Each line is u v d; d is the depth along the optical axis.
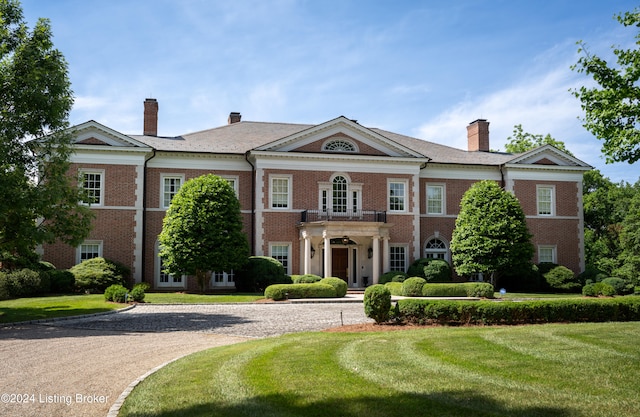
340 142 33.31
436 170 35.56
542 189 36.41
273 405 7.18
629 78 14.20
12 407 7.64
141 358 11.05
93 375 9.51
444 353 10.31
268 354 10.51
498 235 30.41
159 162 31.50
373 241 31.47
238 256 27.44
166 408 7.25
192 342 13.16
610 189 51.44
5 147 16.72
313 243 32.66
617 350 10.53
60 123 18.03
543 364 9.32
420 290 26.36
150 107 34.34
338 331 14.38
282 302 23.75
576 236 36.38
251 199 32.62
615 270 35.12
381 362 9.55
